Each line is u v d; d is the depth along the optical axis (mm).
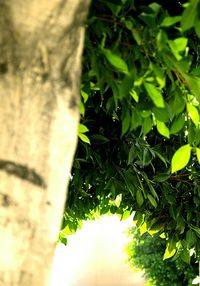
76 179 3223
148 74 1905
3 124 1435
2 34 1444
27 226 1437
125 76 1861
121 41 2006
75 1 1484
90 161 3250
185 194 3439
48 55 1480
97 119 3096
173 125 2234
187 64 1883
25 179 1440
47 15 1461
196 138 2270
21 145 1442
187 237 3424
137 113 2133
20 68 1455
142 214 3730
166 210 3641
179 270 9906
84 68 2119
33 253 1440
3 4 1437
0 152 1428
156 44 1868
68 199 3449
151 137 3207
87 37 1936
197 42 2580
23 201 1437
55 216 1487
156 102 1883
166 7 2361
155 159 3346
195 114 2102
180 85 2221
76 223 3926
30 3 1441
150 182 3211
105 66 1967
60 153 1496
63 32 1490
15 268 1421
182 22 1714
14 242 1423
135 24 1889
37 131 1463
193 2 1691
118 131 3100
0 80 1442
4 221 1418
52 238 1479
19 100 1452
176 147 3191
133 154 2891
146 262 10016
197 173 3266
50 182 1474
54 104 1487
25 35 1453
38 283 1443
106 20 1925
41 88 1474
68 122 1514
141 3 2281
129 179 3090
